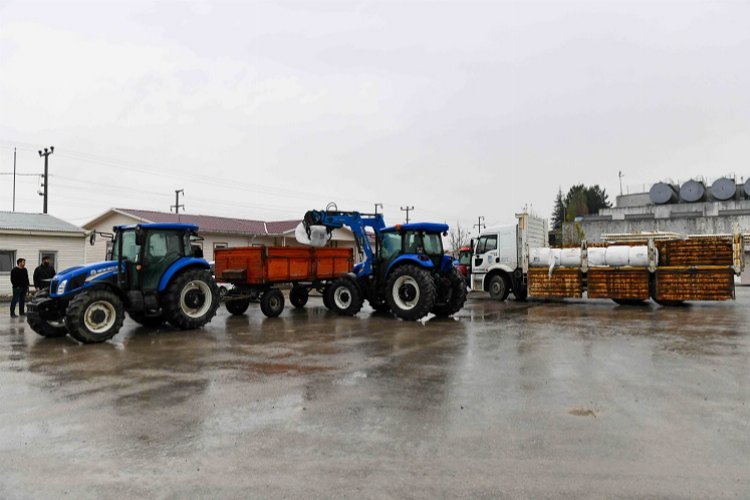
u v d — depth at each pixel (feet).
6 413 17.37
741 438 14.60
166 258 35.88
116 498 11.43
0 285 66.44
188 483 12.12
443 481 12.10
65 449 14.24
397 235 43.91
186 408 17.80
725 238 52.24
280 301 45.27
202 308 37.78
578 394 19.24
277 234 100.01
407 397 18.95
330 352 27.71
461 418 16.57
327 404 18.15
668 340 30.86
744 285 92.79
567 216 193.57
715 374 22.12
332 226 47.16
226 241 94.99
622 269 54.03
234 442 14.65
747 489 11.58
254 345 30.07
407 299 42.01
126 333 35.42
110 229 92.12
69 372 23.39
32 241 69.46
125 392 19.88
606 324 38.52
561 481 12.04
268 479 12.28
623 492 11.49
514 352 27.45
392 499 11.27
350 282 45.11
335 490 11.70
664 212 125.29
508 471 12.60
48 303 32.83
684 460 13.14
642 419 16.29
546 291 57.72
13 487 12.01
